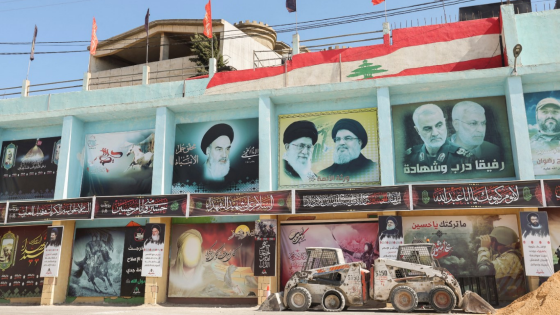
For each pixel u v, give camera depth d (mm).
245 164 22625
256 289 21031
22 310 18297
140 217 21516
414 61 21547
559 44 20141
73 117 24438
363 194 19250
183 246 22344
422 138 20594
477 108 20328
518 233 18844
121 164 24281
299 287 15906
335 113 21984
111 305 21766
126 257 22875
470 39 21156
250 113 23266
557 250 18172
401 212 20078
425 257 15609
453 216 19672
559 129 19234
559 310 12039
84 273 23188
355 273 15672
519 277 18484
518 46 18844
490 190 18062
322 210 19531
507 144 19578
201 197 21109
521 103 19000
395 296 14883
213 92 23812
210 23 26234
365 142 21266
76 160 24547
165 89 24656
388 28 22469
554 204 17344
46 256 22562
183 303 21641
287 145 22172
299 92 21453
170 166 23312
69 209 22547
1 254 24703
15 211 23344
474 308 14359
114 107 23797
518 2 23875
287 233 21234
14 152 26062
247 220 21875
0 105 27125
